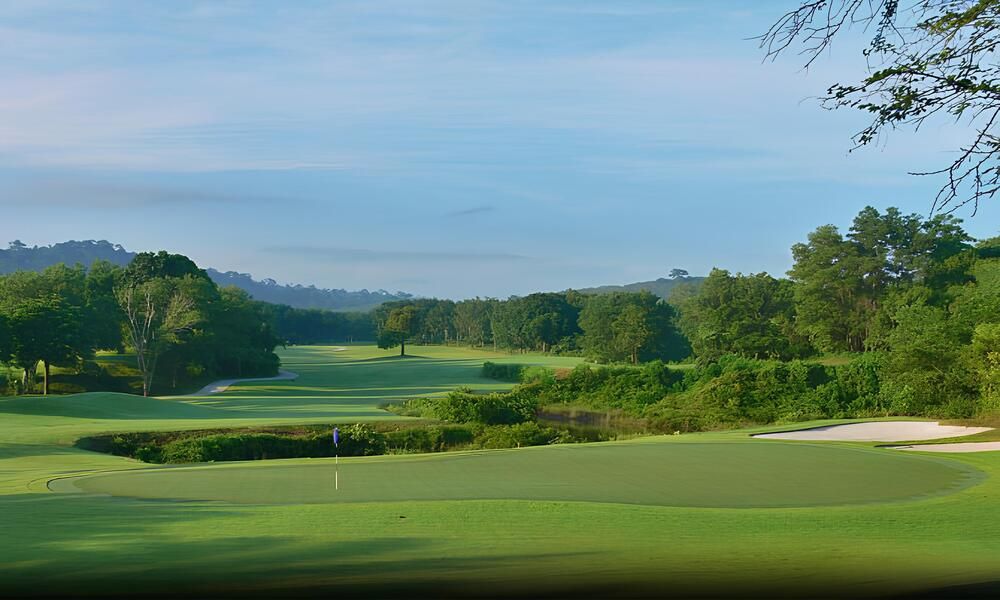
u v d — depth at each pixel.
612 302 121.69
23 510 13.49
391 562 9.39
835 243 87.88
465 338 191.88
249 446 36.03
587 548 10.41
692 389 61.22
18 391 75.06
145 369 80.81
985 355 44.50
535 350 151.75
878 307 86.31
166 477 19.48
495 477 19.48
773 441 29.58
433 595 7.75
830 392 54.28
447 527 12.09
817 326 85.56
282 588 8.02
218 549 10.09
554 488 17.47
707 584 8.33
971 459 23.22
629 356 108.00
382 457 25.34
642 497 16.12
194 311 87.06
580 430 50.47
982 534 11.98
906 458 23.47
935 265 83.25
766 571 9.01
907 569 9.11
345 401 66.50
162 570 8.84
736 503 15.45
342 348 198.25
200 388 89.25
